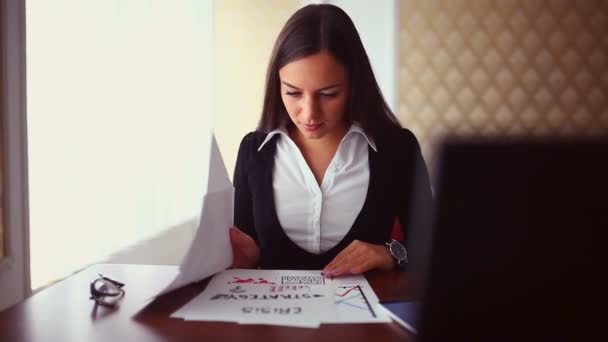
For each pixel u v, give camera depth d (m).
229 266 1.07
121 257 2.12
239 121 3.05
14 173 1.56
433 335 0.46
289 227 1.28
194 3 2.80
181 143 2.71
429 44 3.04
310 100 1.12
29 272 1.62
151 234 2.39
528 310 0.45
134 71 2.21
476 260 0.45
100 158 1.98
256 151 1.33
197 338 0.69
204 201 0.95
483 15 3.03
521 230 0.44
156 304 0.83
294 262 1.25
